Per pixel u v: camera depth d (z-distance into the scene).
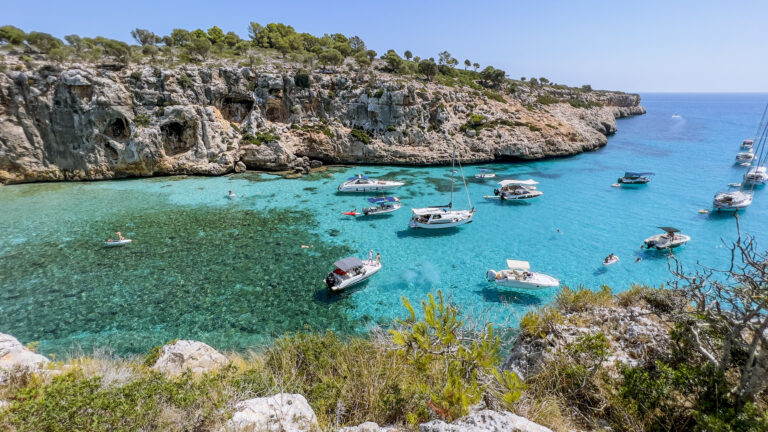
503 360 11.34
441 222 32.72
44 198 40.38
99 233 30.86
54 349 17.16
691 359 7.84
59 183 46.59
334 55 68.75
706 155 64.31
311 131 58.53
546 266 25.92
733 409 5.97
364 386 7.51
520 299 21.59
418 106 60.94
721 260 26.16
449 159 59.41
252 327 19.09
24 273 24.06
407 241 30.53
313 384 7.94
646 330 9.68
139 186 45.81
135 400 5.75
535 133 63.81
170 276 24.05
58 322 19.17
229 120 58.03
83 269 24.72
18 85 44.75
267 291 22.50
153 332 18.56
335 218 35.69
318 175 52.47
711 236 30.39
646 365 8.45
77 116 46.69
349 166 58.44
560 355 9.12
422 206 39.81
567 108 87.81
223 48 75.31
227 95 56.50
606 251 28.25
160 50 64.81
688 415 6.58
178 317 19.80
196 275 24.23
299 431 5.69
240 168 53.56
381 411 6.79
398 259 27.16
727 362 6.64
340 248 28.94
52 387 5.88
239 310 20.52
